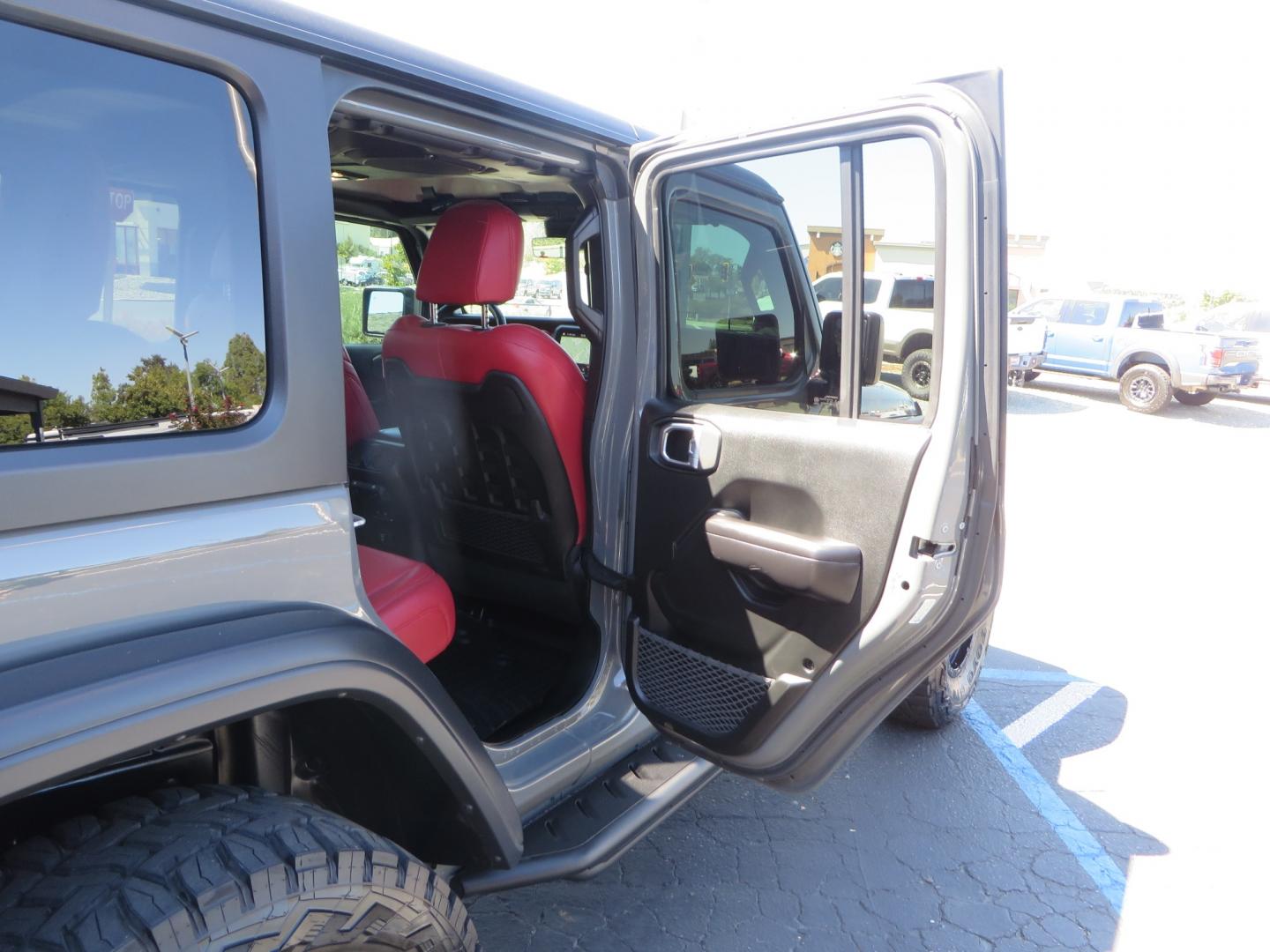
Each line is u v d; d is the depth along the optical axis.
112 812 1.23
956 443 1.66
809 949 2.31
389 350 2.43
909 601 1.71
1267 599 5.14
